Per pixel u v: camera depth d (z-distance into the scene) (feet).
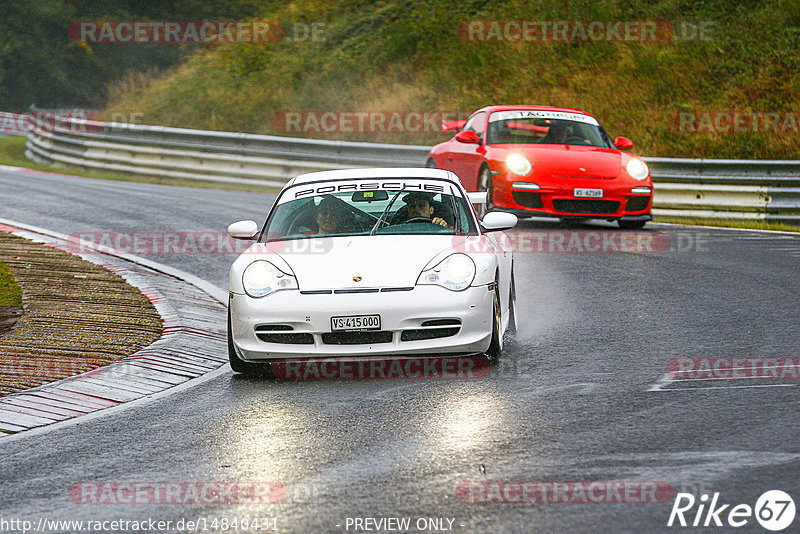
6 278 88.58
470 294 55.77
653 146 165.58
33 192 159.53
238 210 139.33
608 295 78.13
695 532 31.12
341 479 37.47
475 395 50.14
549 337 64.28
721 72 183.93
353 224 62.80
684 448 39.70
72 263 96.73
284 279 56.70
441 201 64.49
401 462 39.29
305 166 171.94
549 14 220.64
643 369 54.44
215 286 89.20
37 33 400.88
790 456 38.09
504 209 110.22
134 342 65.87
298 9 281.54
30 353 62.39
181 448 42.98
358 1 270.05
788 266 89.86
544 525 32.01
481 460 39.19
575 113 123.75
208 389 54.90
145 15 412.16
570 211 109.29
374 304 54.85
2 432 46.88
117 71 412.98
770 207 126.52
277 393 52.95
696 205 132.05
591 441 41.24
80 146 211.20
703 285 81.15
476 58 213.05
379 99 211.82
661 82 185.78
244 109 228.43
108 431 46.52
